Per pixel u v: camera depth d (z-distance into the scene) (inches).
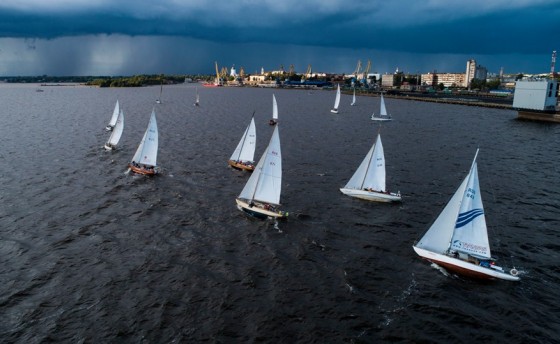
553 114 7716.5
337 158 4338.1
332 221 2635.3
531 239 2442.2
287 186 3307.1
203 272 1985.7
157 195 3004.4
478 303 1822.1
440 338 1590.8
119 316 1649.9
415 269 2080.5
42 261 2030.0
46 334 1537.9
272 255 2172.7
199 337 1546.5
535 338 1606.8
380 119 7687.0
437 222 2149.4
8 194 2930.6
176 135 5467.5
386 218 2701.8
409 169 3944.4
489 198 3152.1
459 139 5698.8
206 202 2896.2
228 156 4259.4
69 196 2925.7
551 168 4099.4
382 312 1733.5
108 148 4402.1
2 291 1777.8
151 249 2192.4
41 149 4382.4
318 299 1802.4
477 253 2063.2
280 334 1576.0
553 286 1966.0
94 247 2188.7
